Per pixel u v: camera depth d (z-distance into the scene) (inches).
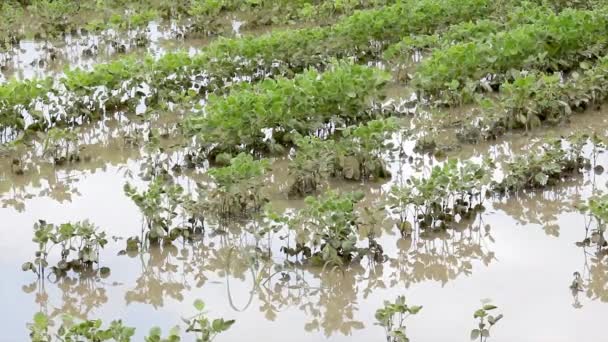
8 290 428.5
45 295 424.8
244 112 567.8
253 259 446.0
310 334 383.2
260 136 585.6
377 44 814.5
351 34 778.2
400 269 441.1
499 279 426.0
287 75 735.1
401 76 739.4
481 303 402.6
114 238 458.3
